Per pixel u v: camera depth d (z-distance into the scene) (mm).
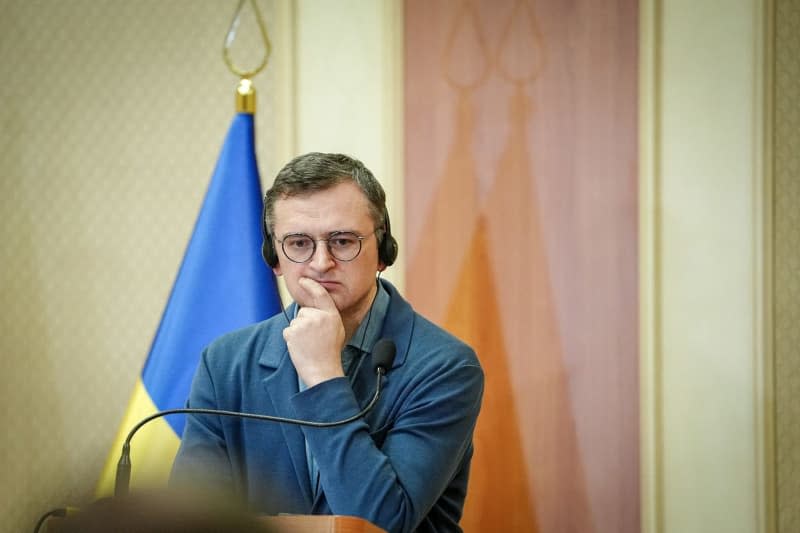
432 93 11727
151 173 11883
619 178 11445
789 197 11289
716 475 11164
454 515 7430
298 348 6738
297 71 11789
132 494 3609
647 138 11352
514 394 11508
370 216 7004
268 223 7121
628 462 11289
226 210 10719
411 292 11617
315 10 11812
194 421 7246
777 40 11367
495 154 11648
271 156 11711
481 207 11641
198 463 7047
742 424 11141
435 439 6781
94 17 12031
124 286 11828
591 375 11398
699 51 11398
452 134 11688
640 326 11312
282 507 6930
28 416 11742
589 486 11344
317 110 11742
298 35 11812
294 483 6969
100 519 3635
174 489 3441
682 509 11211
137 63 11969
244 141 11008
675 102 11414
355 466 6402
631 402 11320
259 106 11758
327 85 11742
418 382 6941
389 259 7379
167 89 11930
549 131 11602
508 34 11703
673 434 11266
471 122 11680
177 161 11867
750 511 11086
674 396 11281
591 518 11312
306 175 6906
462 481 7484
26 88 12008
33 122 11984
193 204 11812
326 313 6789
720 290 11234
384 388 7008
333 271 6902
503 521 11422
